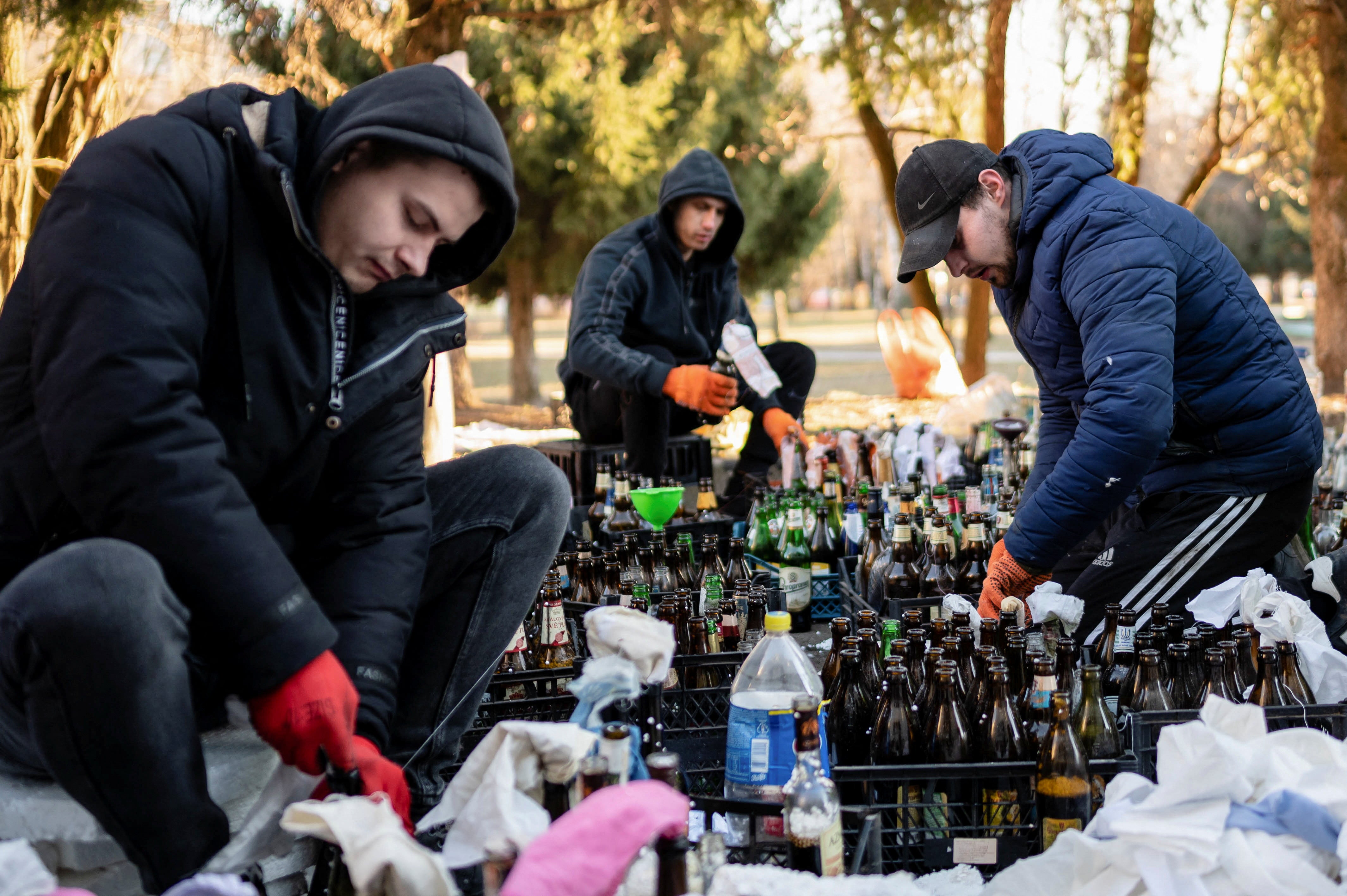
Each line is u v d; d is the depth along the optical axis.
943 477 5.31
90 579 1.68
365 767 1.95
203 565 1.82
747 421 8.29
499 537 2.52
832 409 11.31
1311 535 4.21
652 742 2.07
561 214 14.28
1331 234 11.68
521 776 1.83
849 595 3.79
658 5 10.09
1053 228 3.24
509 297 16.70
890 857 2.25
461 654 2.50
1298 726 2.39
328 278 2.11
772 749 2.21
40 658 1.68
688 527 4.35
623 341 5.70
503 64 12.02
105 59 6.92
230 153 2.04
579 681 1.96
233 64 7.32
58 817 1.94
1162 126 16.12
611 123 12.11
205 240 2.00
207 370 2.06
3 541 1.98
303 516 2.30
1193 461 3.32
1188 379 3.24
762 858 2.03
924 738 2.51
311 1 6.93
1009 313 3.58
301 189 2.09
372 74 10.86
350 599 2.22
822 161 16.61
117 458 1.80
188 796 1.83
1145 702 2.66
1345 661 2.58
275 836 2.03
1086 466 2.98
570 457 5.61
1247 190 34.31
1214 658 2.64
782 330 32.62
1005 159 3.42
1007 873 1.86
